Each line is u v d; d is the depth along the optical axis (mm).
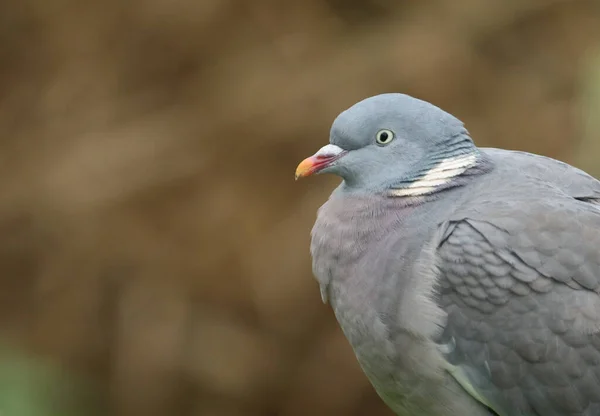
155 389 12297
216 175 12539
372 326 6258
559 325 5938
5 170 13023
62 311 12781
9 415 10945
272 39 13047
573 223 6047
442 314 6070
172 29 13117
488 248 6035
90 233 12633
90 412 12227
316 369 12203
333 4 13211
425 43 12680
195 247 12438
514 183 6336
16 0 13859
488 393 6125
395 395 6512
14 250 12883
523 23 13094
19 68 13602
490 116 12602
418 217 6312
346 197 6656
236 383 12250
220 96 12773
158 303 12477
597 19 13094
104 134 12867
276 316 12203
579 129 11281
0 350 11781
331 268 6492
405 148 6516
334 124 6754
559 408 6031
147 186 12531
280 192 12414
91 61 13375
